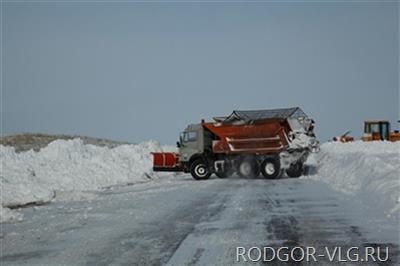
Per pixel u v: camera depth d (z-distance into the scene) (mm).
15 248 10289
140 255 9039
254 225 11680
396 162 19516
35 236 11523
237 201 16594
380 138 47844
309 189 20000
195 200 17281
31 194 18344
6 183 19047
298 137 27719
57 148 27016
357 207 13930
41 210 16078
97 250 9625
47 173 23672
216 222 12312
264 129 27969
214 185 23531
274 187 21469
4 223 13641
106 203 17219
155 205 16141
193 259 8602
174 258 8711
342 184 20172
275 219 12453
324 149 39062
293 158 27609
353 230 10562
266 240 9922
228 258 8586
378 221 11430
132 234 11086
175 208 15258
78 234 11445
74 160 26688
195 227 11695
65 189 22562
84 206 16672
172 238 10453
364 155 22203
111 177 26406
